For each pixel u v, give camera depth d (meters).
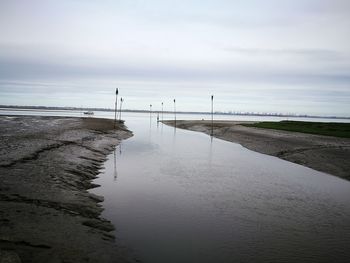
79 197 14.11
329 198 16.83
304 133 47.31
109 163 25.22
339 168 24.25
